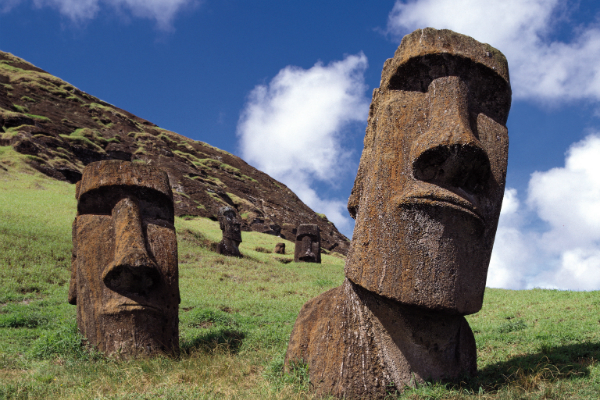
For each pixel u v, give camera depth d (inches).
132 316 257.4
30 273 519.2
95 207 289.3
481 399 170.6
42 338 286.0
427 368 189.9
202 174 2353.6
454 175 178.2
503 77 197.0
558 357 214.7
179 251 813.9
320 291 581.3
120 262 255.1
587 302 362.3
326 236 2340.1
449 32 196.4
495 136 195.8
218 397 191.5
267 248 1323.8
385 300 190.4
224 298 511.2
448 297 177.0
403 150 191.0
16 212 772.6
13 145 1411.2
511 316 362.0
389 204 188.1
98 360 248.5
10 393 198.5
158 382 213.9
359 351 191.5
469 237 181.9
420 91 199.9
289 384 197.3
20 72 2458.2
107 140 2043.6
